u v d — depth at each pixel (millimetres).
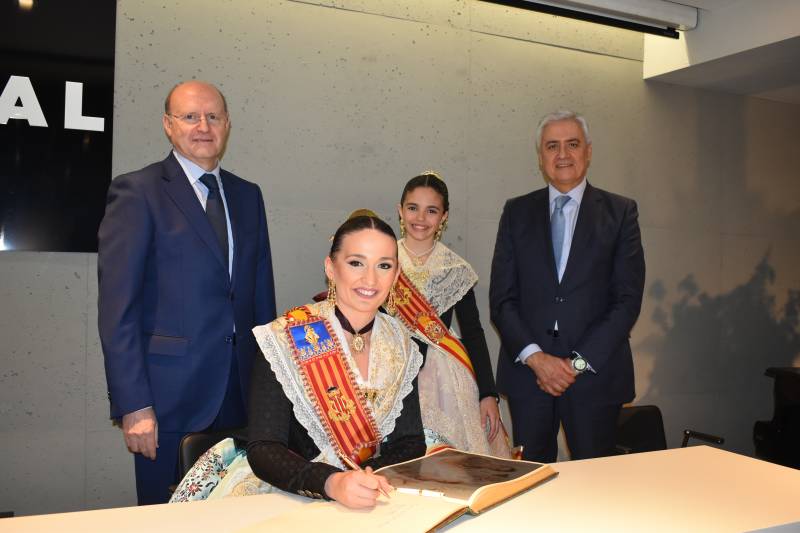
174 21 3209
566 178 2803
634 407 2941
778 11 3545
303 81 3439
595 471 1577
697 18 3951
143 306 2283
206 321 2305
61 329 3064
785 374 3740
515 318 2785
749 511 1320
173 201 2324
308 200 3461
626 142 4234
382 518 1186
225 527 1188
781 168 4750
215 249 2346
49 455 3047
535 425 2768
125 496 3162
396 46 3619
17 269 2998
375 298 1579
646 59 4246
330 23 3484
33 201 2979
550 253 2801
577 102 4074
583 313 2732
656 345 4367
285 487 1361
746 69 4043
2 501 2984
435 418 2561
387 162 3609
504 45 3869
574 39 4039
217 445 1731
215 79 3279
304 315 1614
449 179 3748
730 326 4594
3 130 2930
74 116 3035
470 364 2699
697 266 4480
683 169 4418
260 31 3357
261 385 1537
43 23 2984
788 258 4793
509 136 3885
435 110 3709
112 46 3098
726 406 4578
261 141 3371
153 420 2152
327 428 1522
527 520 1240
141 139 3158
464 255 3791
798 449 3652
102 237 2252
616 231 2779
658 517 1272
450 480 1389
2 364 2980
